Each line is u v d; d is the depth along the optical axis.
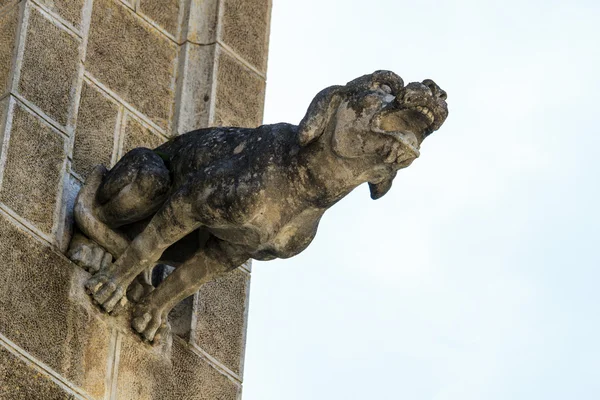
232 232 12.23
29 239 12.26
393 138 11.63
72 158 12.98
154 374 12.70
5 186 12.27
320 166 11.89
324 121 11.84
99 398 12.27
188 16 14.25
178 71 14.06
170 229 12.29
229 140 12.41
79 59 13.03
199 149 12.46
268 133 12.17
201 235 12.62
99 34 13.64
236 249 12.43
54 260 12.34
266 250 12.27
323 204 12.03
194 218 12.20
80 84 12.98
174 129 13.80
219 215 12.08
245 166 12.08
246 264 13.72
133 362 12.56
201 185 12.12
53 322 12.18
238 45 14.41
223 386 13.15
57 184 12.56
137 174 12.49
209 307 13.33
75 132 13.12
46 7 13.00
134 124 13.57
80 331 12.30
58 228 12.47
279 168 12.00
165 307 12.66
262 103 14.39
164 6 14.20
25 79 12.66
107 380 12.36
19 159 12.41
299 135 11.84
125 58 13.73
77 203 12.61
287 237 12.22
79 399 12.12
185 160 12.50
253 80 14.41
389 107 11.62
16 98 12.55
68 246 12.54
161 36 14.08
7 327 11.92
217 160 12.27
